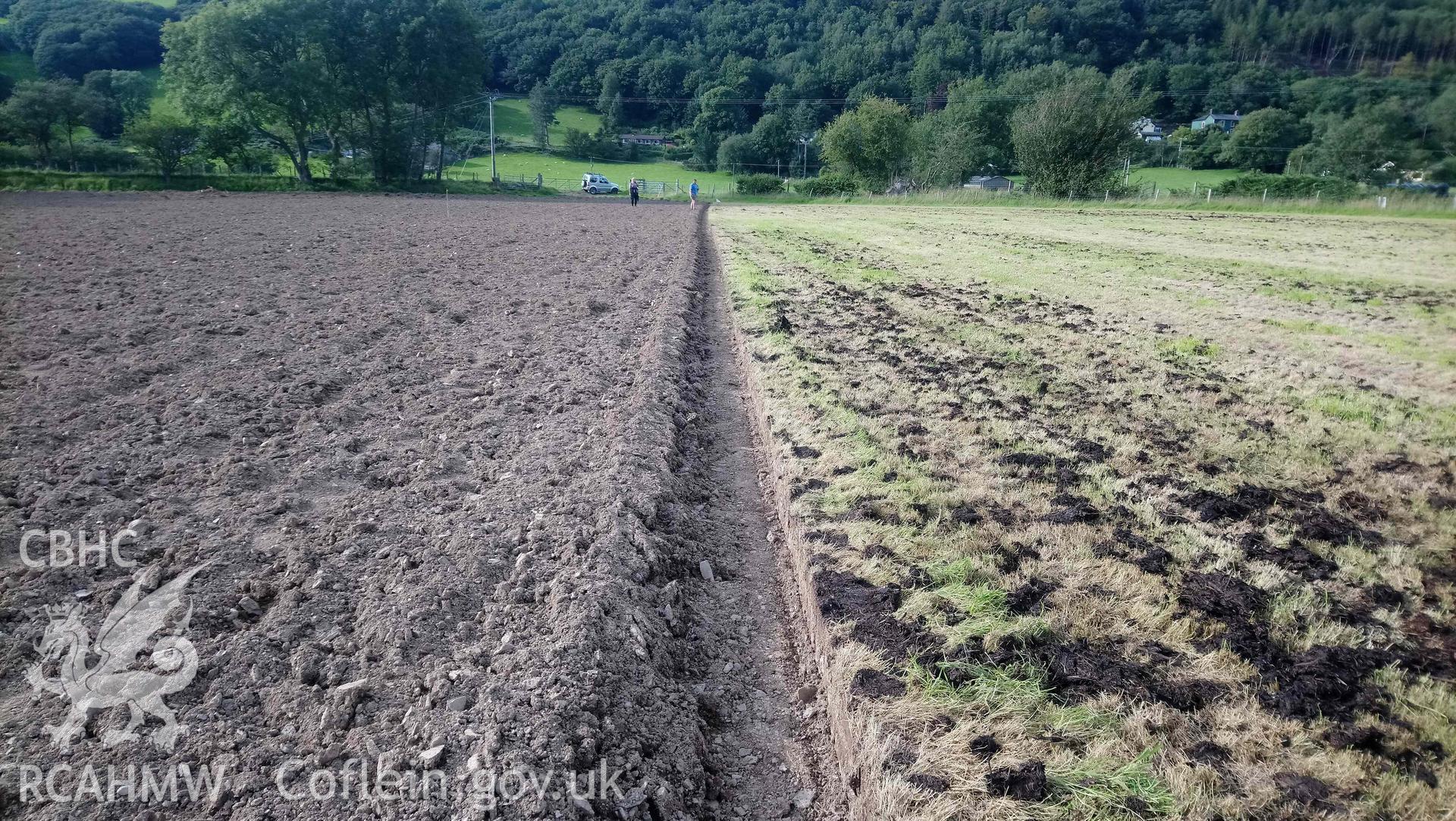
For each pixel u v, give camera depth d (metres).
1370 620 4.41
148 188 46.53
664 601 4.61
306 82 54.56
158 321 10.27
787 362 9.47
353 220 27.64
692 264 18.06
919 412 7.75
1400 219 36.66
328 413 7.03
